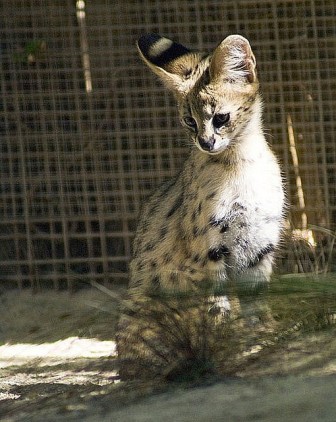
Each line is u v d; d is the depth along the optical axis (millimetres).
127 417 6957
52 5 14289
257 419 6383
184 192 10484
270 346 8383
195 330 8570
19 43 14367
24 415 7906
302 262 13414
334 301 8555
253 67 10609
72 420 7273
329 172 14281
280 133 14242
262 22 14141
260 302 8648
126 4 14281
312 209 14188
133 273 10766
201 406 6910
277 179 10656
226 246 10297
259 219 10398
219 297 8742
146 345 9133
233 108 10492
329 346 8219
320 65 14203
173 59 10992
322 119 14180
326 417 6219
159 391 8047
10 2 14305
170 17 14289
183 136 14320
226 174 10320
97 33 14344
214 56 10445
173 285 10156
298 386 7031
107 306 10773
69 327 11750
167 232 10492
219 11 14219
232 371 8219
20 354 11688
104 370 9969
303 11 14117
